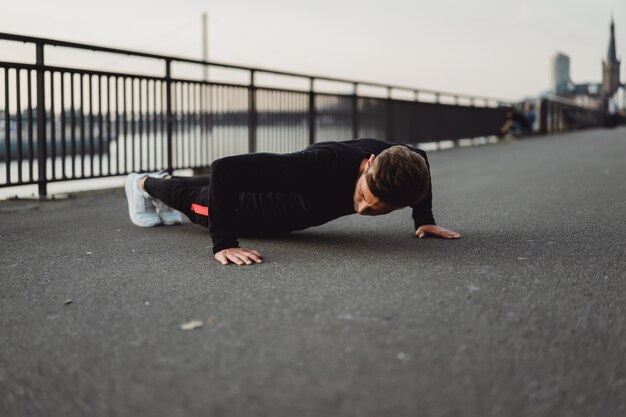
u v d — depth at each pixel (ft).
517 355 5.82
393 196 8.80
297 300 7.52
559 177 23.12
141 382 5.28
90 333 6.48
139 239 11.61
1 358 5.84
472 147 46.34
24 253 10.43
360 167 9.53
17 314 7.13
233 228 9.74
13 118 16.63
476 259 9.73
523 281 8.42
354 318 6.86
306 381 5.26
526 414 4.71
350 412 4.73
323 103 31.65
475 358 5.74
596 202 16.47
